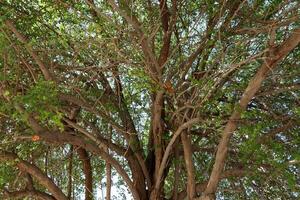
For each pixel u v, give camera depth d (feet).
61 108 30.40
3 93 26.07
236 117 26.78
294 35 23.86
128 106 36.37
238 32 30.14
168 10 32.50
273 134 30.50
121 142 37.50
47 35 30.35
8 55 27.55
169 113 32.04
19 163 31.60
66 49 29.73
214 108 29.76
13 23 28.53
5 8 28.78
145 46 27.53
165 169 34.65
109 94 34.12
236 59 28.76
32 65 30.94
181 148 33.86
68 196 38.63
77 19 30.04
